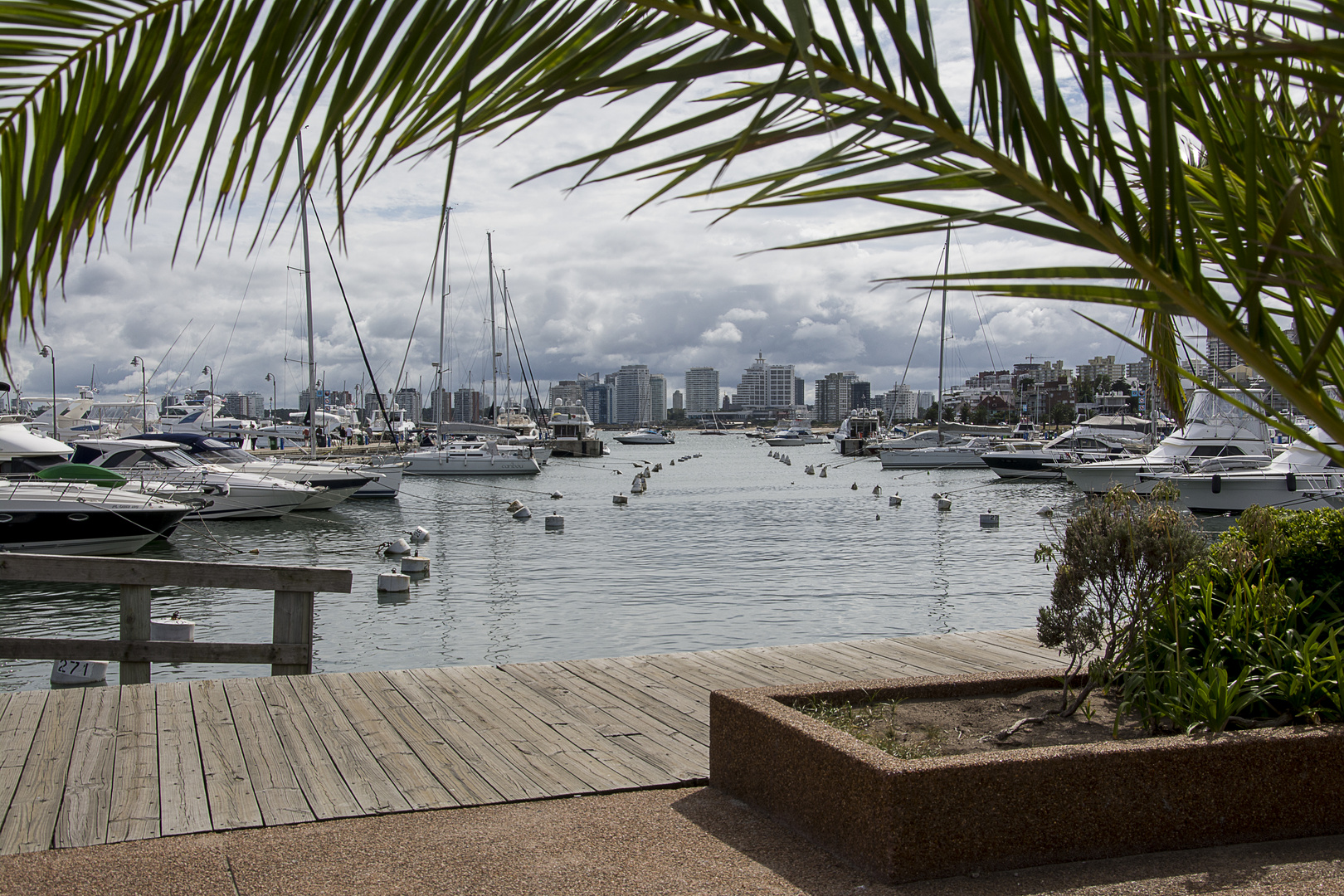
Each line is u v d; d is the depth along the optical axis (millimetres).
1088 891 3041
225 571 6582
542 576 18969
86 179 1367
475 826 3852
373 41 1343
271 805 4113
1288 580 4949
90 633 13688
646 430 133750
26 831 3803
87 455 27875
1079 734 4039
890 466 59562
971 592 17031
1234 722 3889
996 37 1506
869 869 3215
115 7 1398
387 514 32500
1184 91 1794
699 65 1537
